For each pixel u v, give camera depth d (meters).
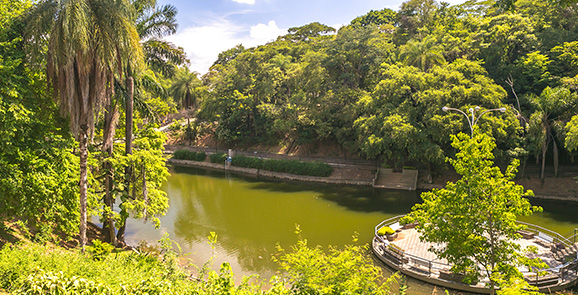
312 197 37.19
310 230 26.62
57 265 9.20
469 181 11.85
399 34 58.06
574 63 35.97
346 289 7.99
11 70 13.42
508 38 40.81
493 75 41.38
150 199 21.19
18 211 13.27
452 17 57.34
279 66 60.31
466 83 34.81
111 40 13.94
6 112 12.62
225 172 54.03
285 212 31.69
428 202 13.53
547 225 26.77
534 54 37.81
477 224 12.27
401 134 34.00
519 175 36.69
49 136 14.28
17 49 14.76
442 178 39.84
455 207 12.32
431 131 34.22
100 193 19.98
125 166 19.83
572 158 35.41
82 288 8.02
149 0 18.92
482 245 12.18
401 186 40.16
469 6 67.81
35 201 13.20
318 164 46.62
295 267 9.12
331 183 44.16
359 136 41.06
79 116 14.56
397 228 24.98
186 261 20.70
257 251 22.73
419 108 36.78
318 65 48.31
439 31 49.88
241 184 44.78
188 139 70.44
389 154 36.84
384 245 21.14
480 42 42.66
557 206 31.67
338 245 23.31
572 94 32.25
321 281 8.52
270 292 8.21
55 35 12.93
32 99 14.86
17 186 12.29
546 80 37.53
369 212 31.14
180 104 70.38
